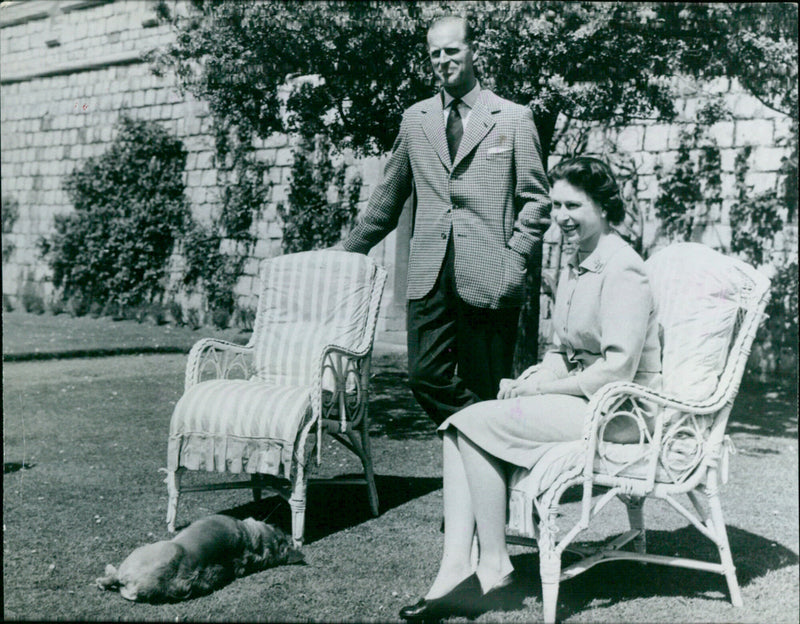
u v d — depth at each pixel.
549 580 2.26
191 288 10.19
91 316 11.21
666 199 8.53
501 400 2.49
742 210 8.19
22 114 12.19
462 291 3.18
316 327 3.68
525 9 4.79
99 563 2.78
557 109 5.13
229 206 9.77
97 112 11.34
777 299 7.89
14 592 2.49
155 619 2.30
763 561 2.91
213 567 2.56
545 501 2.29
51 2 11.48
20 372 7.30
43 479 3.95
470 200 3.18
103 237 10.91
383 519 3.41
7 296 12.30
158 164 10.46
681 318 2.63
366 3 4.99
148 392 6.52
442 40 3.17
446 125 3.30
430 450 4.79
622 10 4.93
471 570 2.39
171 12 5.80
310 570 2.76
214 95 5.69
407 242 8.90
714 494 2.50
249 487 3.34
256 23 5.17
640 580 2.72
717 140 8.28
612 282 2.49
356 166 8.98
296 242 9.26
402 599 2.50
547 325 8.60
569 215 2.55
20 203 12.23
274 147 9.48
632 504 2.85
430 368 3.28
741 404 6.71
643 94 5.82
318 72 5.29
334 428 3.23
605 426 2.41
